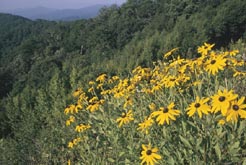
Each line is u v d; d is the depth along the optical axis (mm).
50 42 81250
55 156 5957
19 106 18000
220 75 3564
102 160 4109
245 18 51250
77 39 78188
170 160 2742
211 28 48781
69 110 4848
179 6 70062
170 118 2904
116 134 3971
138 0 82500
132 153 3461
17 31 120125
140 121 3646
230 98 2457
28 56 77375
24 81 60375
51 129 7012
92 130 4426
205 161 2637
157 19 69750
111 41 73188
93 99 4785
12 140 8508
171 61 4520
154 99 4082
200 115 2617
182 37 42688
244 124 2521
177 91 3652
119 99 4520
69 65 59281
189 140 2713
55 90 12258
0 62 82625
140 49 43969
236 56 4082
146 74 4781
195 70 3662
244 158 2596
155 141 3088
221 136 2605
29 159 6930
